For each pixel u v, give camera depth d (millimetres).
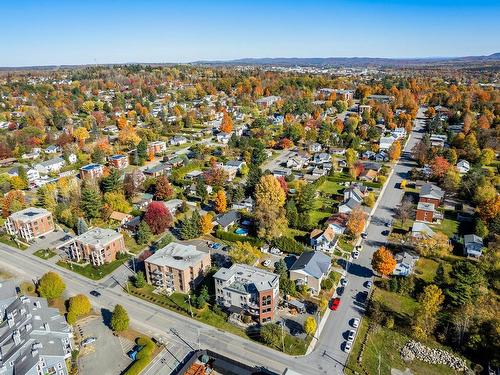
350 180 153750
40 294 87062
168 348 73812
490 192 125812
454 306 80750
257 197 123438
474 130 193250
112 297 89562
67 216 123375
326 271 91750
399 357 70875
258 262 100375
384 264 89625
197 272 91625
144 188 145375
